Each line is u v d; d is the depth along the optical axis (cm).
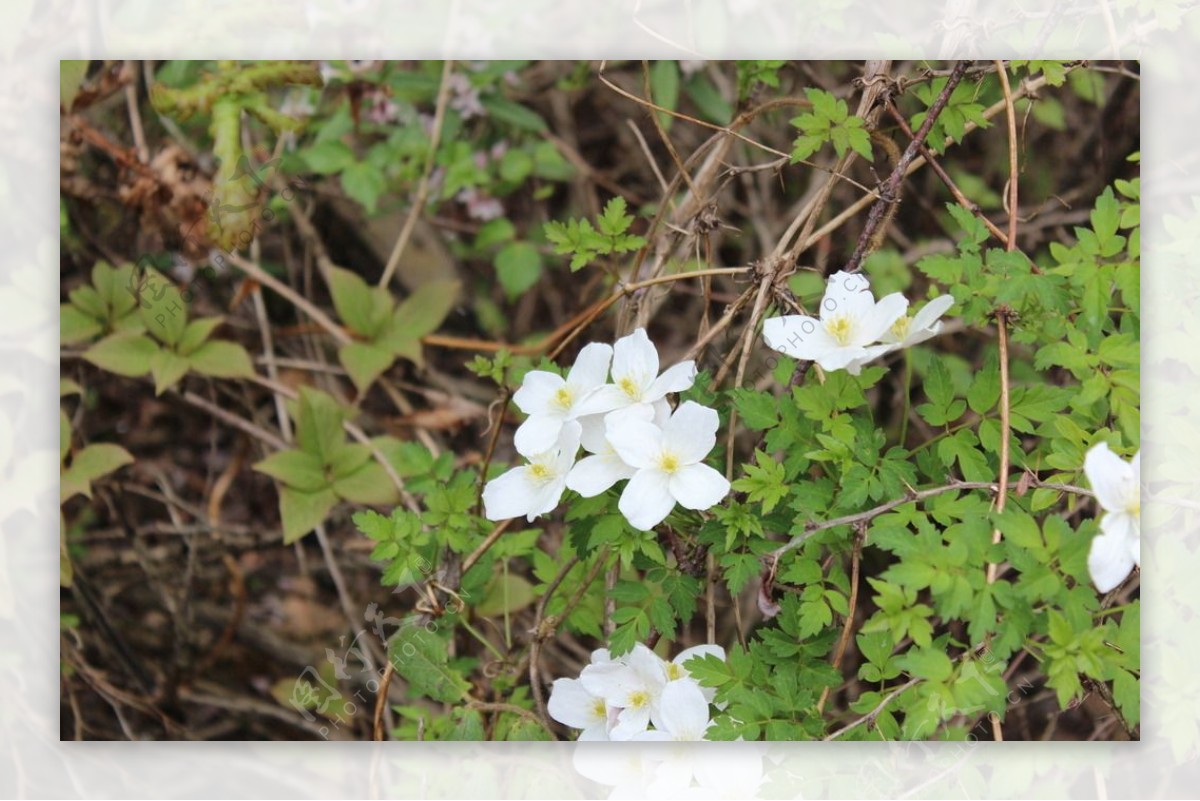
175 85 137
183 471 147
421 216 156
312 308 150
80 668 139
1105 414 123
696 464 120
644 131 153
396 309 155
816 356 120
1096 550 115
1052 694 133
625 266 151
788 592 123
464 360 157
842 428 121
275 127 139
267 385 147
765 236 145
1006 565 119
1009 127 123
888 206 123
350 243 157
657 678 123
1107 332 125
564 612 126
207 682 144
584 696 125
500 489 122
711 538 122
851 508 121
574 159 154
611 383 123
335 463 144
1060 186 146
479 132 154
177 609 145
